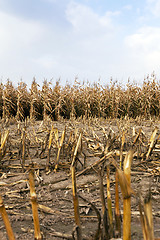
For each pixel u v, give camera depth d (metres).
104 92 8.24
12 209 1.76
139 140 3.00
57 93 7.26
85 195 1.99
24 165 2.62
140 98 7.94
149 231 0.72
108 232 1.02
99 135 4.19
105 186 2.21
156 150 3.19
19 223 1.54
